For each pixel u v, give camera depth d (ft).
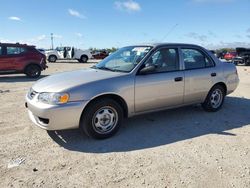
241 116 19.22
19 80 40.68
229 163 11.89
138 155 12.64
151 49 16.40
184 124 17.22
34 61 43.60
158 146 13.70
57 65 82.07
